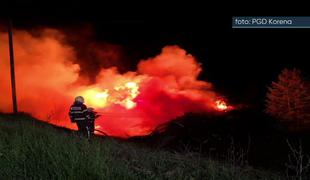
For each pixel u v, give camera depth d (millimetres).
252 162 18672
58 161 4914
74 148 5637
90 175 4562
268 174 7410
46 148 5672
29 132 7363
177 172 5957
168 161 7086
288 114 41594
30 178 4562
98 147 6043
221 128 28734
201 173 6273
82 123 11047
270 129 32562
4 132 7625
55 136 7391
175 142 20656
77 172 4594
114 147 8508
